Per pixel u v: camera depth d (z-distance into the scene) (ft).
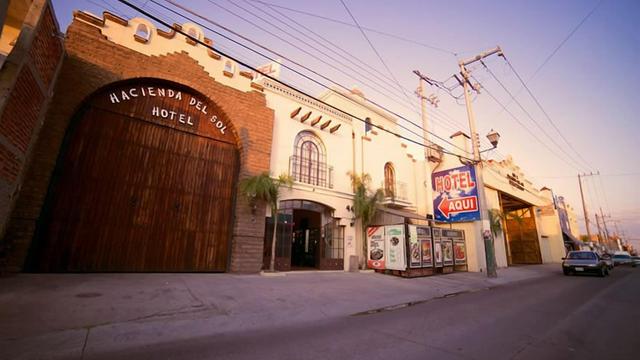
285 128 44.29
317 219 48.96
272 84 44.70
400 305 25.79
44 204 25.35
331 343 14.80
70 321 15.02
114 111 30.01
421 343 14.98
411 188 63.52
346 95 58.29
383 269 46.01
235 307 20.33
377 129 59.31
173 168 32.86
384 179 57.41
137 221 29.73
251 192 35.45
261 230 36.83
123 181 29.50
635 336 16.99
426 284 37.73
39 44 20.79
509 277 51.26
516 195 86.12
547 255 102.32
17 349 11.99
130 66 30.89
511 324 19.35
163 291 22.12
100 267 27.17
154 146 31.96
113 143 29.48
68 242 26.00
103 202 28.14
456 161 64.08
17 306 16.01
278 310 20.71
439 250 50.21
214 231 34.58
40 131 25.03
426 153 66.03
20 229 23.49
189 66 34.91
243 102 38.78
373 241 48.29
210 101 36.22
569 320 20.74
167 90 33.81
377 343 14.87
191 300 20.68
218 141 36.81
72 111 26.94
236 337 15.60
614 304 27.04
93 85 28.35
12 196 20.57
